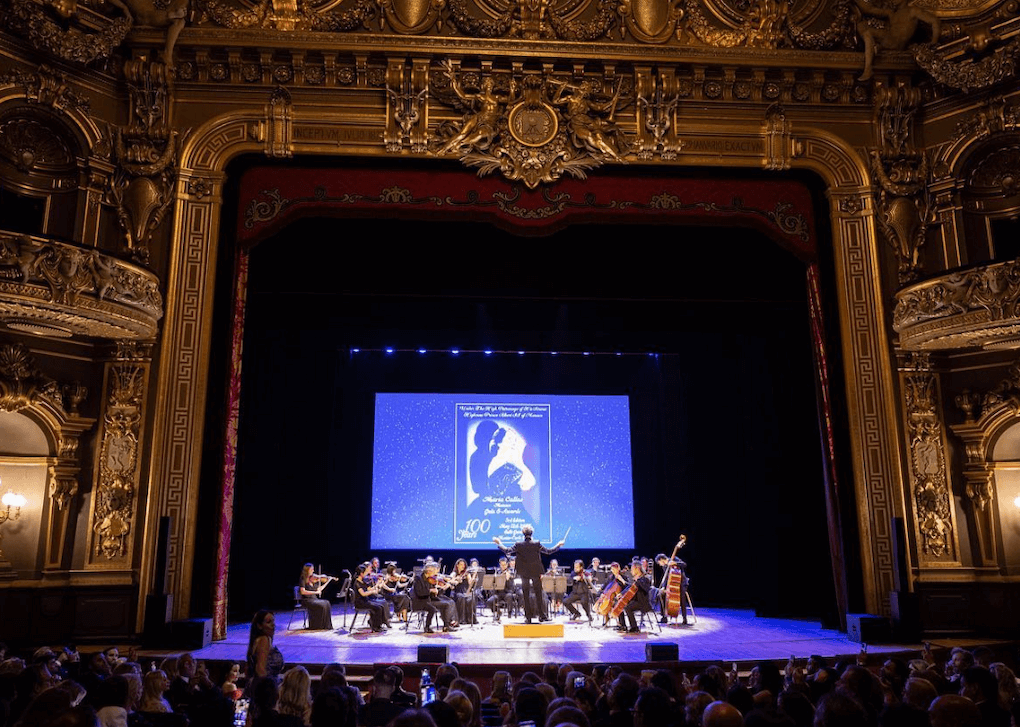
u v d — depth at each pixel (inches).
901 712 136.4
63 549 446.3
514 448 723.4
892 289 512.4
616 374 740.0
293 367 684.7
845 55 514.0
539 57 505.7
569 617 609.3
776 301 598.2
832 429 503.8
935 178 519.2
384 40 495.5
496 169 510.6
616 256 582.6
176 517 456.8
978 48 496.4
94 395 466.6
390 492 708.7
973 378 499.5
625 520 717.9
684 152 514.3
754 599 645.3
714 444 705.6
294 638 490.0
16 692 199.3
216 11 496.1
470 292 587.5
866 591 479.8
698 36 518.3
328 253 565.3
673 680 217.2
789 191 534.9
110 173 481.7
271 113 498.6
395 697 225.0
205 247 485.4
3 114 450.3
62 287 380.5
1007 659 442.9
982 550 483.2
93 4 475.2
